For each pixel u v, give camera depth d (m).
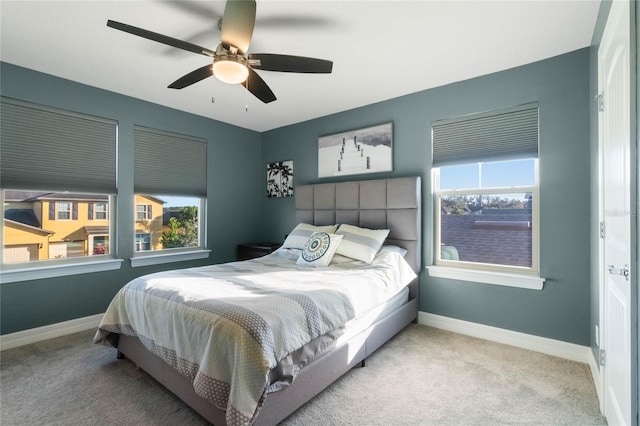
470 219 2.98
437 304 3.06
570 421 1.68
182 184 3.80
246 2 1.70
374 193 3.34
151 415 1.72
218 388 1.41
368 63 2.58
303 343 1.61
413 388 1.98
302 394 1.66
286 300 1.73
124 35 2.18
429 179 3.13
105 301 3.16
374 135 3.51
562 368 2.24
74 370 2.21
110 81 2.94
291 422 1.66
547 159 2.50
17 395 1.91
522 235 2.71
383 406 1.80
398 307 2.78
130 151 3.33
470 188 2.97
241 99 3.41
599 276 1.88
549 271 2.49
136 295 2.08
